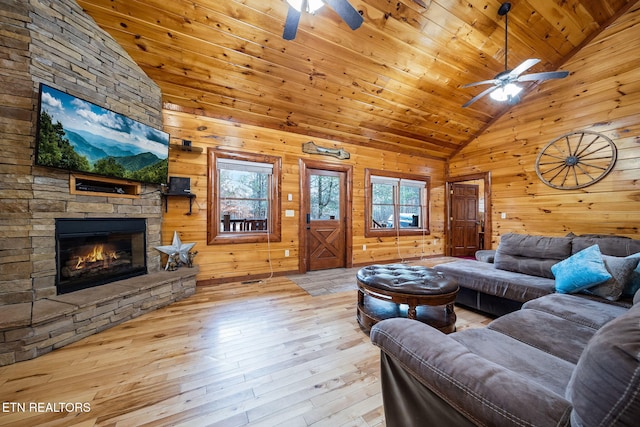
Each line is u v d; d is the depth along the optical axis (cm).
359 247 469
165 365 165
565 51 357
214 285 343
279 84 321
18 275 188
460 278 268
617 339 60
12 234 185
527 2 277
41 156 189
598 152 339
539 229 402
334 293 312
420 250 543
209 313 249
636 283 180
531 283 221
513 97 311
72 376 153
